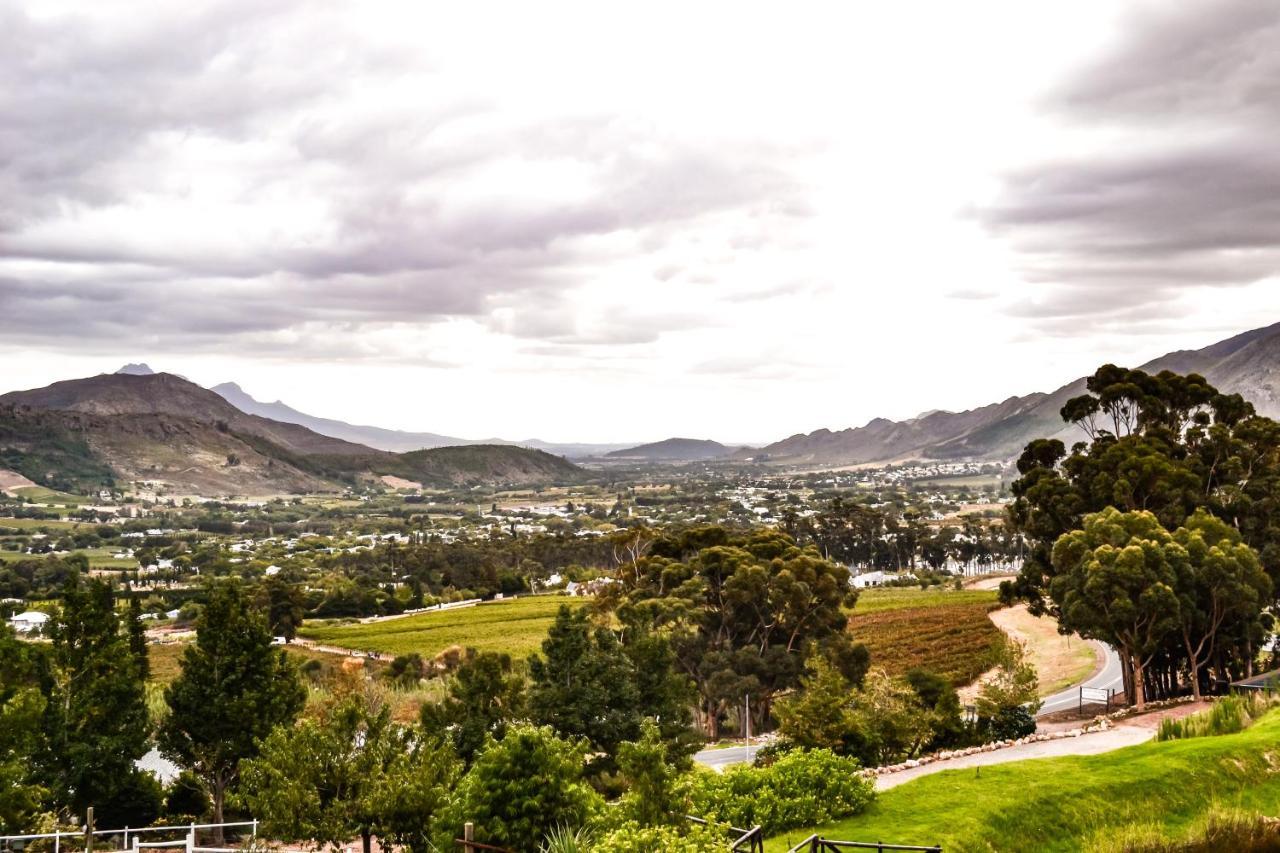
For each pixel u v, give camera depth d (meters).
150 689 63.72
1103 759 30.03
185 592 194.88
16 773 29.06
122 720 37.69
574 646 47.12
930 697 52.72
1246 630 56.16
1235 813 24.41
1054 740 44.28
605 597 82.69
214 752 38.75
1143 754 30.28
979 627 110.19
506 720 42.34
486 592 184.62
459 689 43.09
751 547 82.56
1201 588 55.38
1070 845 24.42
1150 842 23.42
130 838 35.41
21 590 197.50
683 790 22.69
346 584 177.38
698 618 72.06
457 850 22.16
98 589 37.94
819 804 25.44
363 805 27.97
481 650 110.25
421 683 90.81
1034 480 71.56
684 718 49.53
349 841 28.47
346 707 30.56
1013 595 71.25
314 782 28.78
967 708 58.06
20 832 29.84
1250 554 55.72
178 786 41.28
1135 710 52.34
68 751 35.38
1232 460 67.62
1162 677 63.03
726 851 17.91
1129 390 75.62
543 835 21.80
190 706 38.78
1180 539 57.47
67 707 36.19
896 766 37.25
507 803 22.33
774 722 71.38
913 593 157.75
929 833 23.69
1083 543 57.75
